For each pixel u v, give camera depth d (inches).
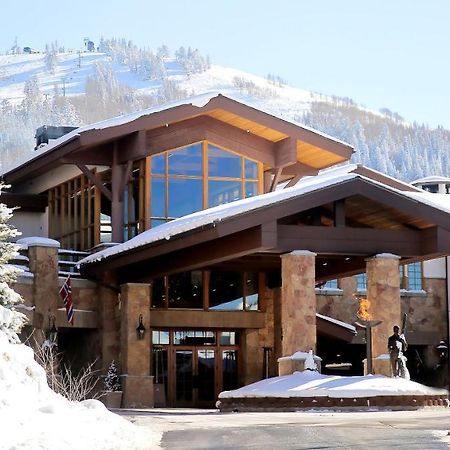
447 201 1601.9
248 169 1459.2
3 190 1676.9
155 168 1401.3
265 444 557.9
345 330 1470.2
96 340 1331.2
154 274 1249.4
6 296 916.6
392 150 7086.6
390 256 1141.7
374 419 783.1
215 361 1409.9
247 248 1095.0
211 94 1400.1
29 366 626.8
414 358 1720.0
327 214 1188.5
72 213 1541.6
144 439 581.6
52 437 497.4
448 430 646.5
